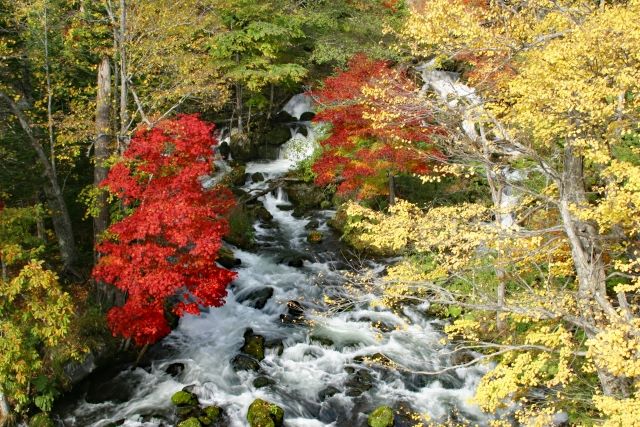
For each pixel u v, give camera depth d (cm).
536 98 692
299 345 1246
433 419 1016
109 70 1275
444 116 988
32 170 1291
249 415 993
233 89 2467
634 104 731
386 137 1355
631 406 588
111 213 1264
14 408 948
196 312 1055
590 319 704
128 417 1002
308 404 1058
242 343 1251
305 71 2178
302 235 1842
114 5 1331
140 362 1166
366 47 2367
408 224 913
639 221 675
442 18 788
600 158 653
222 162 2245
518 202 1041
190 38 1542
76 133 1225
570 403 866
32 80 1497
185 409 1018
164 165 1027
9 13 1282
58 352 1045
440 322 1293
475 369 1138
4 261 921
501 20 845
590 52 664
